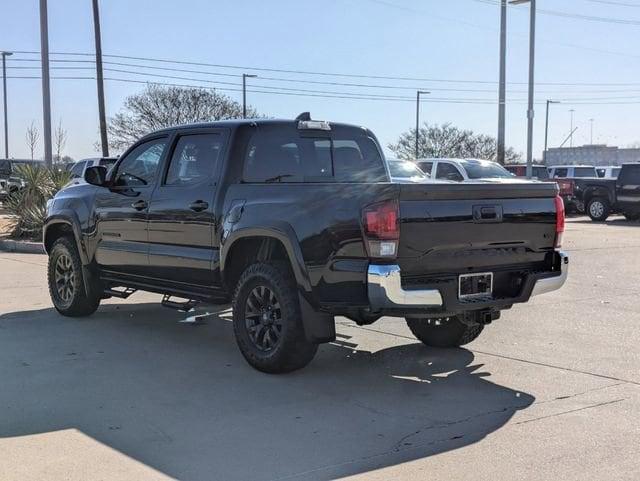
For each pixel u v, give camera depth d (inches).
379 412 191.9
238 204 229.6
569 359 246.2
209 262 240.4
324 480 149.0
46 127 839.1
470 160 749.9
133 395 204.4
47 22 832.3
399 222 192.9
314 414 189.9
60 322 304.0
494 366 238.2
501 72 1195.3
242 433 175.3
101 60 1069.1
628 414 189.8
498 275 218.7
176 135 264.4
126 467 154.7
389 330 295.7
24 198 663.8
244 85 1749.5
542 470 153.9
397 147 2038.6
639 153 3582.7
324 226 203.0
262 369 225.1
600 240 670.5
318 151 270.5
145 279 272.8
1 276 437.1
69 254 306.0
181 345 265.3
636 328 293.7
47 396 202.5
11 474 150.4
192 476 150.5
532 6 1160.8
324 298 204.2
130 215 273.4
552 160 3710.6
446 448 166.6
